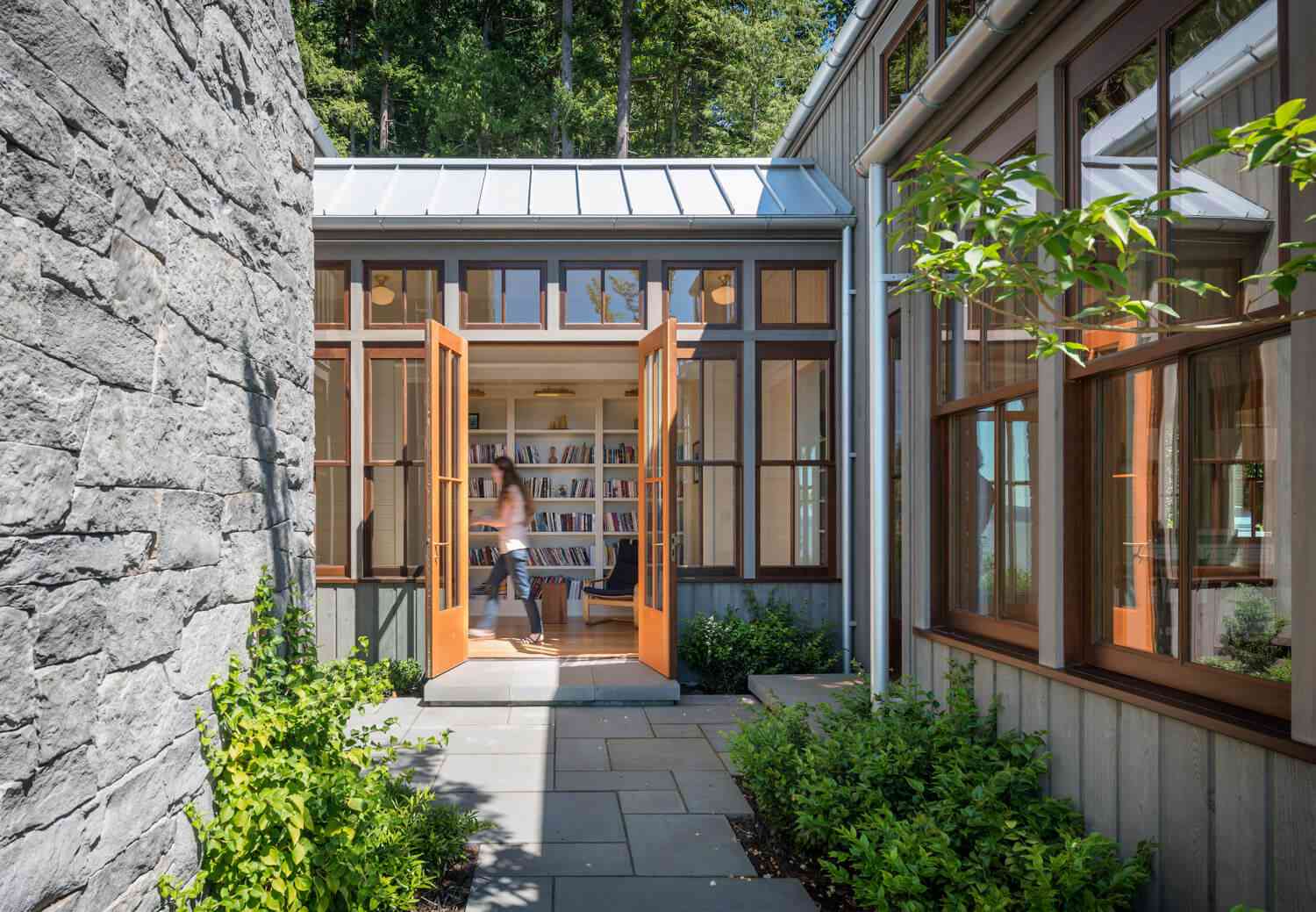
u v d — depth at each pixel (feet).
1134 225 5.77
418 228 23.04
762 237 23.93
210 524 9.06
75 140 6.63
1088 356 10.61
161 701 7.91
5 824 5.67
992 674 12.66
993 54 12.42
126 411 7.37
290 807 8.52
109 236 7.11
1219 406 8.60
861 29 22.80
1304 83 7.34
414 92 56.85
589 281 23.85
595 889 10.76
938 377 15.17
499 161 27.37
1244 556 8.22
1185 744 8.58
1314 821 7.06
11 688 5.76
